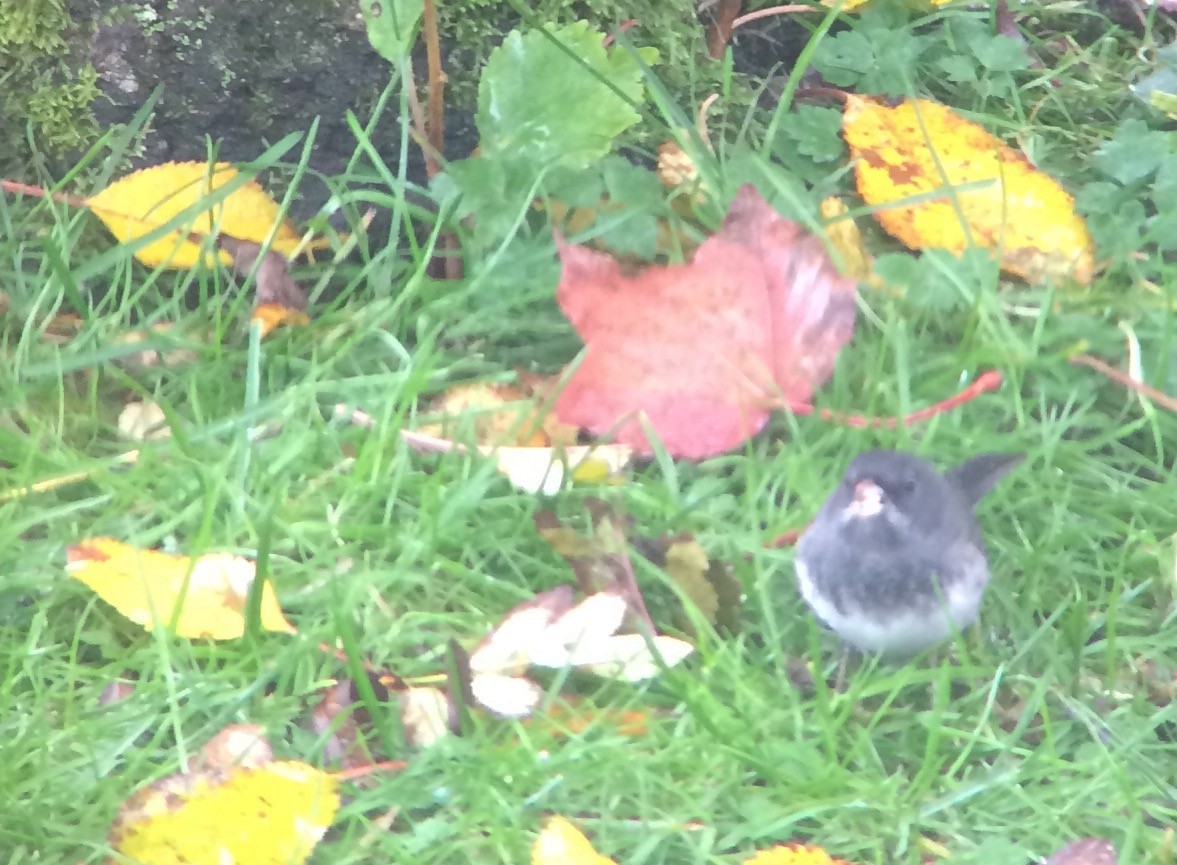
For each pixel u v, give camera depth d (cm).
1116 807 71
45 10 86
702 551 76
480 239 87
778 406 81
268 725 72
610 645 74
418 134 87
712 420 81
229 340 86
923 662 77
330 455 81
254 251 87
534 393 84
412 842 69
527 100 87
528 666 74
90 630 75
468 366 86
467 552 78
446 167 87
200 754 71
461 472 81
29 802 69
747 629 76
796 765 72
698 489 81
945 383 85
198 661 75
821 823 71
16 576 75
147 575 75
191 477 79
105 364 83
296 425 82
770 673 76
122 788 70
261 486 80
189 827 68
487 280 86
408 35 85
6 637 75
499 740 72
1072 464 82
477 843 69
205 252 86
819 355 81
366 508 79
